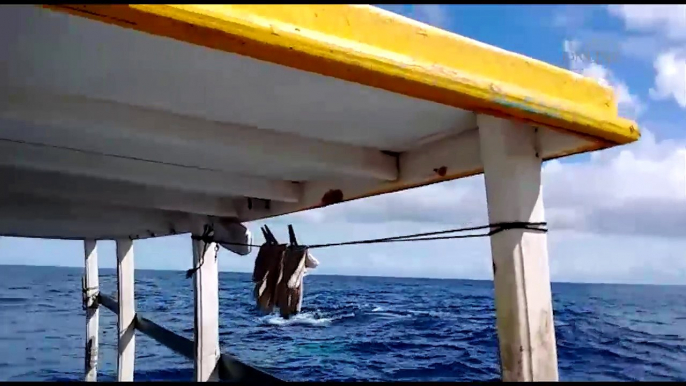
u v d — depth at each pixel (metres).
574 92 1.71
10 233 8.49
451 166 2.67
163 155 3.11
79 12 1.03
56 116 2.13
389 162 3.00
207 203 4.83
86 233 8.06
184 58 1.72
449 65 1.42
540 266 1.93
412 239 2.65
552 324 1.91
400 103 2.12
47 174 3.83
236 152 2.57
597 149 1.90
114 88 2.04
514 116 1.61
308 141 2.72
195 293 5.20
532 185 1.98
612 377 13.12
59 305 35.78
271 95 2.06
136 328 8.34
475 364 15.20
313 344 18.69
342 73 1.29
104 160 3.25
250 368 4.59
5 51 1.68
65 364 17.56
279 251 3.95
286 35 1.17
